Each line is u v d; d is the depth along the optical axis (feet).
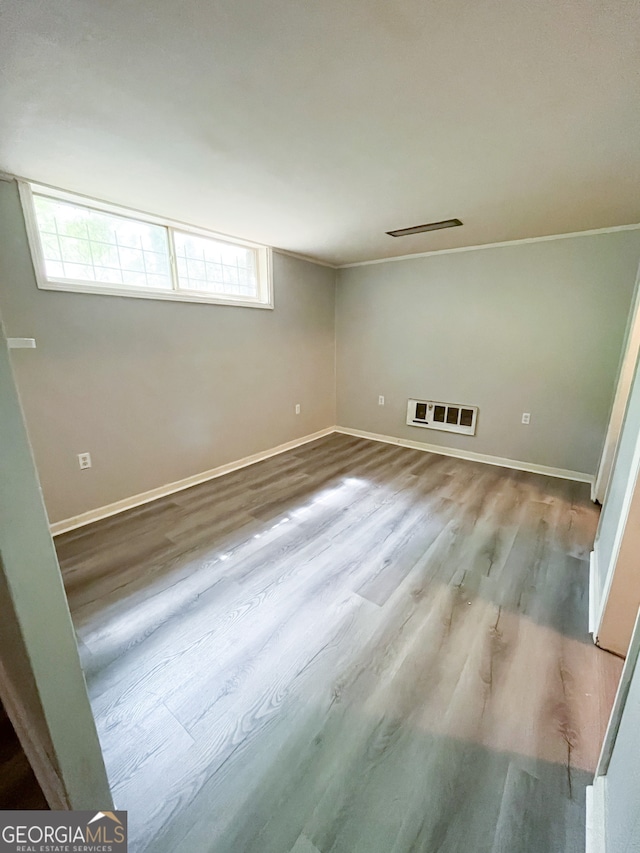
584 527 8.30
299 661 4.92
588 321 10.35
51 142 5.33
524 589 6.30
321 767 3.71
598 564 6.43
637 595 4.74
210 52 3.56
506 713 4.23
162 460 10.03
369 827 3.25
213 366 10.98
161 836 3.19
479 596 6.14
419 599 6.07
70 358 7.95
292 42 3.43
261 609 5.85
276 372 13.12
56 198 7.44
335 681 4.64
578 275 10.25
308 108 4.51
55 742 2.48
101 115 4.64
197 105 4.44
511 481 11.01
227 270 11.18
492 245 11.34
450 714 4.22
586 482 10.97
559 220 8.96
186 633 5.39
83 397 8.26
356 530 8.21
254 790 3.52
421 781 3.58
